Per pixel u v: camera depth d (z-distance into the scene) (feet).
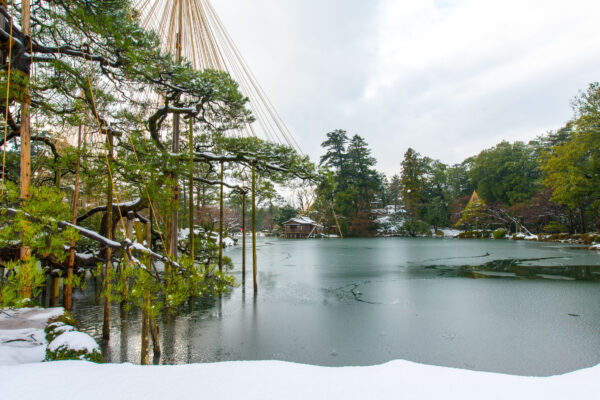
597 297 34.22
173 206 28.43
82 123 22.27
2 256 14.46
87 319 26.27
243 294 37.37
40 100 21.01
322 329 24.13
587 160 112.78
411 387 6.23
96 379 6.82
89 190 29.12
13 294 10.37
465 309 30.01
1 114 19.95
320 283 44.91
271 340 21.74
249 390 6.21
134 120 30.19
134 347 20.31
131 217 26.08
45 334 14.62
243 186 48.16
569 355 19.13
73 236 13.26
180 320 26.55
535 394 5.78
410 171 220.23
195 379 6.78
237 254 95.14
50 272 27.27
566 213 145.79
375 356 19.03
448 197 245.45
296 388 6.27
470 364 17.94
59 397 5.90
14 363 11.35
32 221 12.93
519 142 199.82
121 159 26.55
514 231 183.42
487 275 50.19
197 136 42.80
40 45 20.95
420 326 24.90
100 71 25.11
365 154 214.69
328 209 201.05
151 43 23.77
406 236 221.25
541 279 45.65
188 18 28.89
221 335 22.67
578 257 72.64
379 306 31.40
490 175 194.70
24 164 16.17
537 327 24.45
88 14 20.85
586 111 101.60
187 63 29.35
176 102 35.12
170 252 30.99
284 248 123.03
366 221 208.33
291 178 44.60
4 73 15.52
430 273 53.62
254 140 39.63
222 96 33.53
